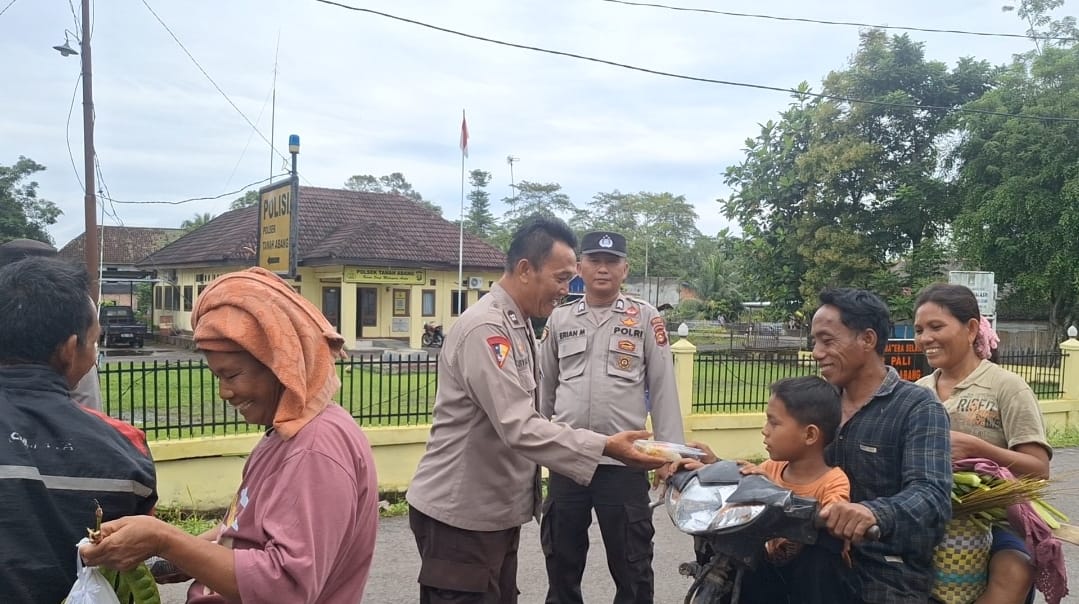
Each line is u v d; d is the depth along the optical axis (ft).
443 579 8.64
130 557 4.56
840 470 6.98
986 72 68.18
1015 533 7.74
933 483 6.57
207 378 39.50
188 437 18.78
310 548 4.95
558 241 8.97
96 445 4.96
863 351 7.37
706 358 25.63
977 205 62.13
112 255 125.49
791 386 6.88
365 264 73.05
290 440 5.23
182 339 84.58
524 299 9.09
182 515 18.10
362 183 209.87
